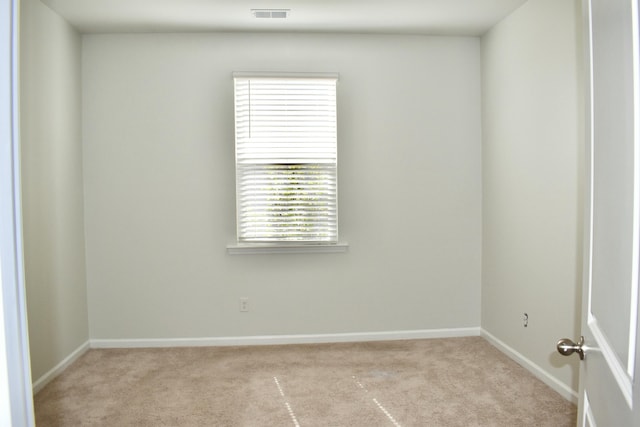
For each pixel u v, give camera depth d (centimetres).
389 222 386
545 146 294
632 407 68
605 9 82
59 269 326
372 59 380
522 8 318
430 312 390
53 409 269
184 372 323
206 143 373
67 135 342
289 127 375
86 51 366
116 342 375
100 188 370
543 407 265
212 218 376
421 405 269
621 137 73
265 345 379
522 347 326
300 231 377
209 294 379
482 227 389
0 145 69
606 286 84
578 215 263
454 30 371
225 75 372
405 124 384
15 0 71
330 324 386
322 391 290
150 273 375
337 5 316
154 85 370
